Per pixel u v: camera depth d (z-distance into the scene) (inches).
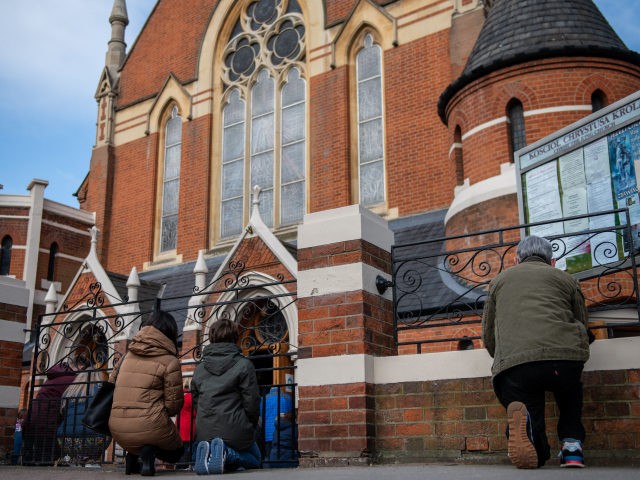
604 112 414.0
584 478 188.5
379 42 908.6
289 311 658.2
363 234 325.7
